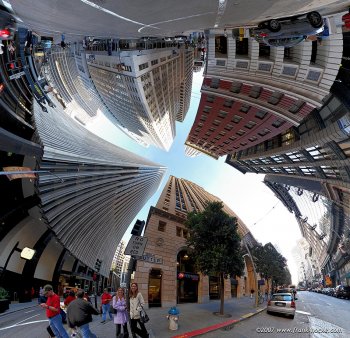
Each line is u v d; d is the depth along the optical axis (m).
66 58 85.62
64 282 49.28
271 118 30.66
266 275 36.34
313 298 37.78
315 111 26.33
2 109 22.80
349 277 68.38
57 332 6.43
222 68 25.36
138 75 55.62
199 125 44.72
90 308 6.17
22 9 6.51
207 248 15.85
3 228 29.52
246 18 7.26
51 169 30.02
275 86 24.34
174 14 6.15
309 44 20.98
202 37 20.73
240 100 29.80
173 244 21.41
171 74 71.56
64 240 38.94
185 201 31.77
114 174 45.50
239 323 12.44
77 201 37.69
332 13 8.34
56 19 6.71
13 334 9.69
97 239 51.47
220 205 17.17
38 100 29.44
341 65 21.19
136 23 6.99
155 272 19.31
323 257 99.06
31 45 20.39
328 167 31.67
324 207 60.06
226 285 28.59
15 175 14.58
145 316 7.04
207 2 5.35
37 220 33.78
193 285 22.95
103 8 5.51
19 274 32.94
